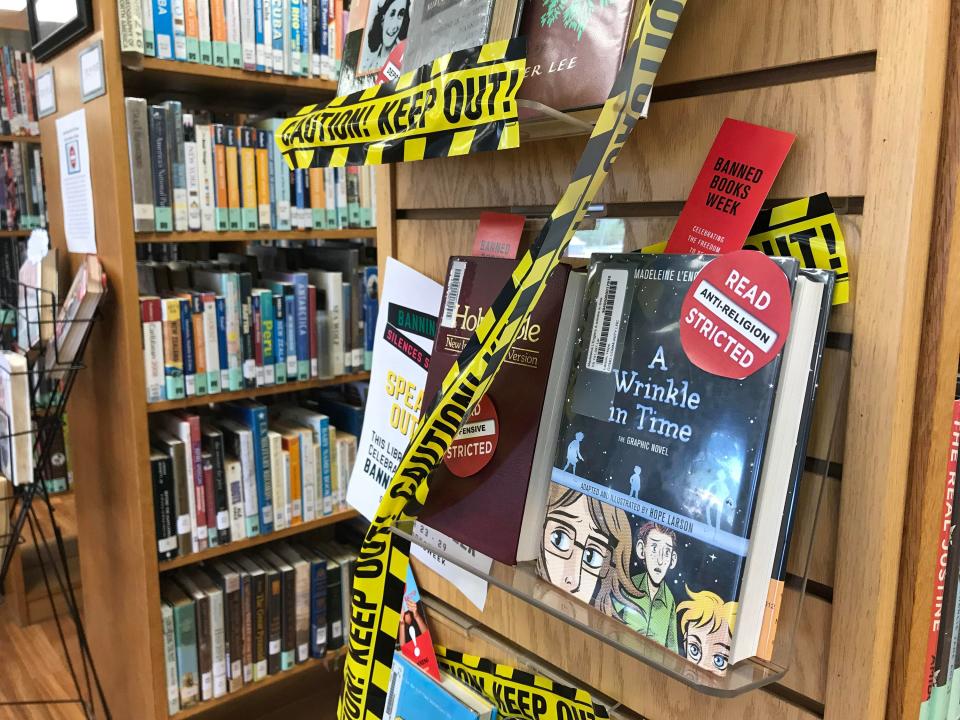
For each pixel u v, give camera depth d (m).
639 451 0.59
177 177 1.85
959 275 0.56
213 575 2.12
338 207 2.17
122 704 2.14
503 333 0.57
